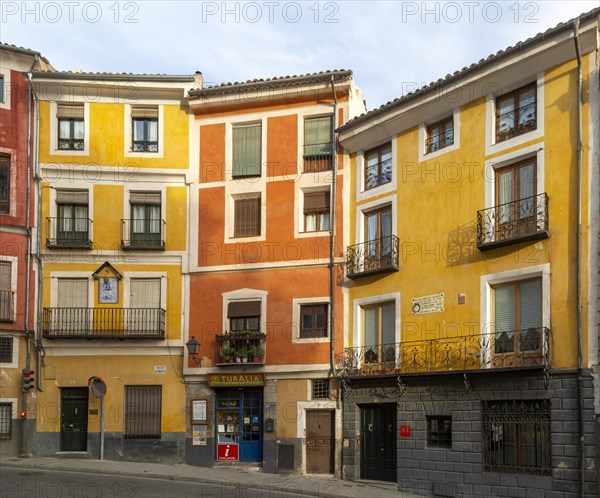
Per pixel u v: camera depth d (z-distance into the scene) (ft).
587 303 57.16
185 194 84.53
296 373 77.36
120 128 85.05
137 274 83.15
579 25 59.11
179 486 66.18
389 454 71.05
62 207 84.38
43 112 84.79
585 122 59.16
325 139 81.10
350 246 77.05
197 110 85.20
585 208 58.23
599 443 55.21
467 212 66.95
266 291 80.07
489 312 63.93
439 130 71.41
